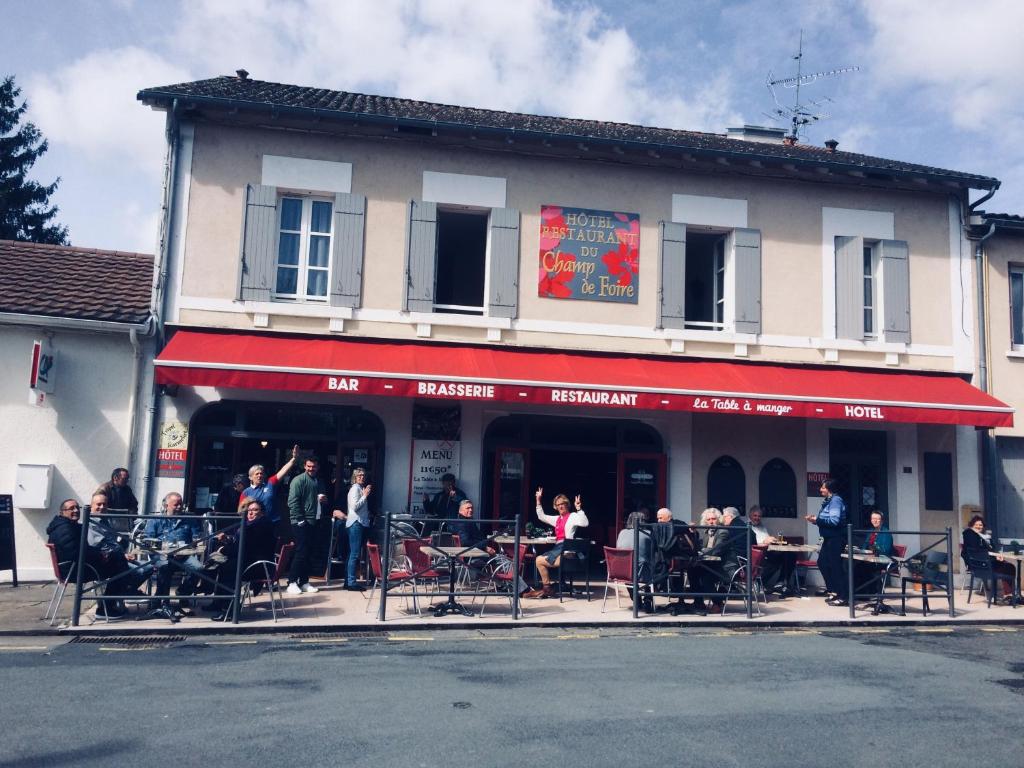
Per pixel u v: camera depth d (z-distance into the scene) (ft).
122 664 22.22
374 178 40.52
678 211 43.29
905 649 26.63
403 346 39.32
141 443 37.14
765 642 27.32
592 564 42.45
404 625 28.17
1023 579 38.17
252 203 39.14
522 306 41.22
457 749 15.88
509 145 41.32
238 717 17.63
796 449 43.09
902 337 44.32
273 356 35.83
